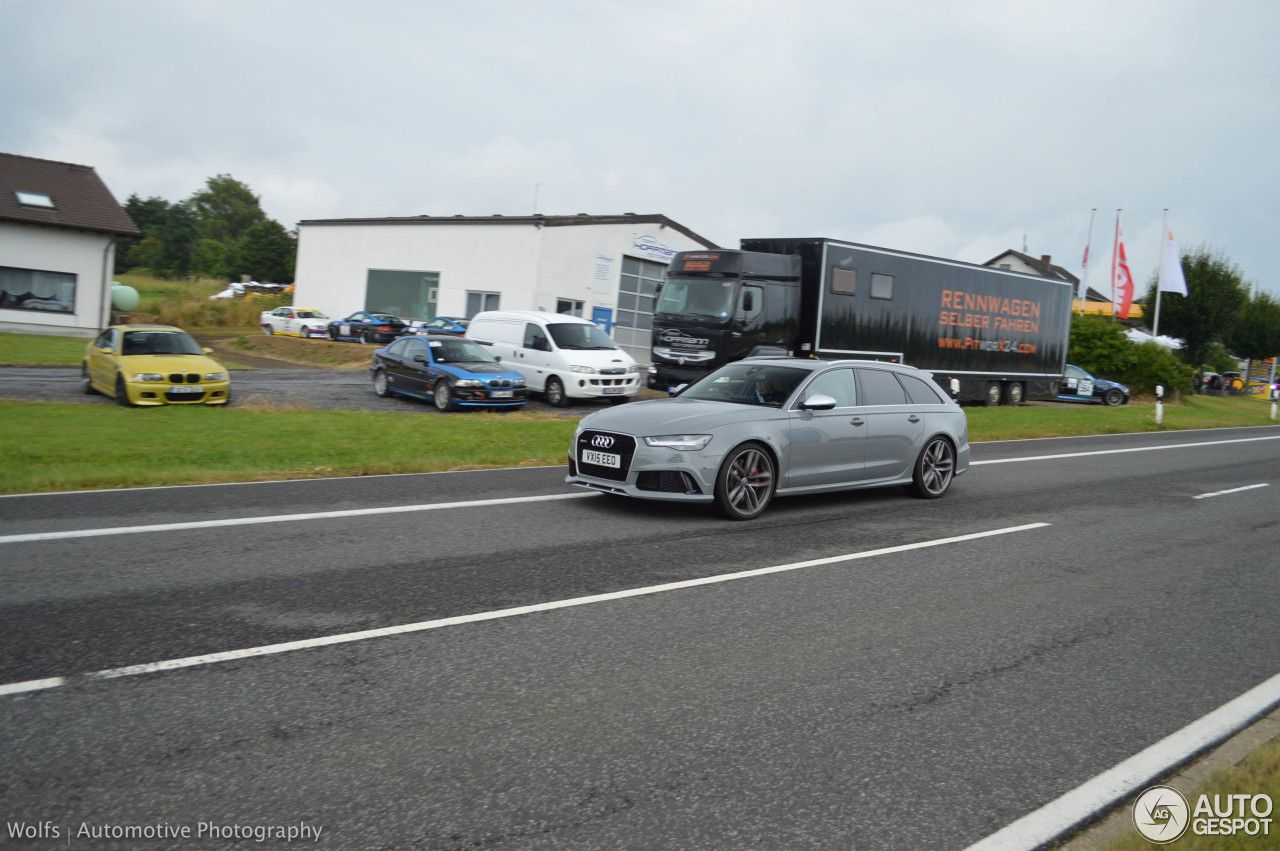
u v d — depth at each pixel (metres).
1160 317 53.66
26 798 3.01
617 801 3.14
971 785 3.38
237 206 130.62
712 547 7.15
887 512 9.12
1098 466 14.45
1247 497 11.69
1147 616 5.81
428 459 11.27
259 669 4.22
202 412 15.29
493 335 21.44
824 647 4.89
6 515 7.34
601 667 4.44
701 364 19.62
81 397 17.34
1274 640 5.41
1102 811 3.22
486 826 2.94
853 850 2.90
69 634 4.57
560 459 12.05
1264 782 3.37
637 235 35.53
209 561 6.10
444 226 35.84
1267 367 61.47
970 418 21.20
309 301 43.09
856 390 9.45
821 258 20.17
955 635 5.21
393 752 3.44
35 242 33.78
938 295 22.94
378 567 6.12
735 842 2.91
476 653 4.55
